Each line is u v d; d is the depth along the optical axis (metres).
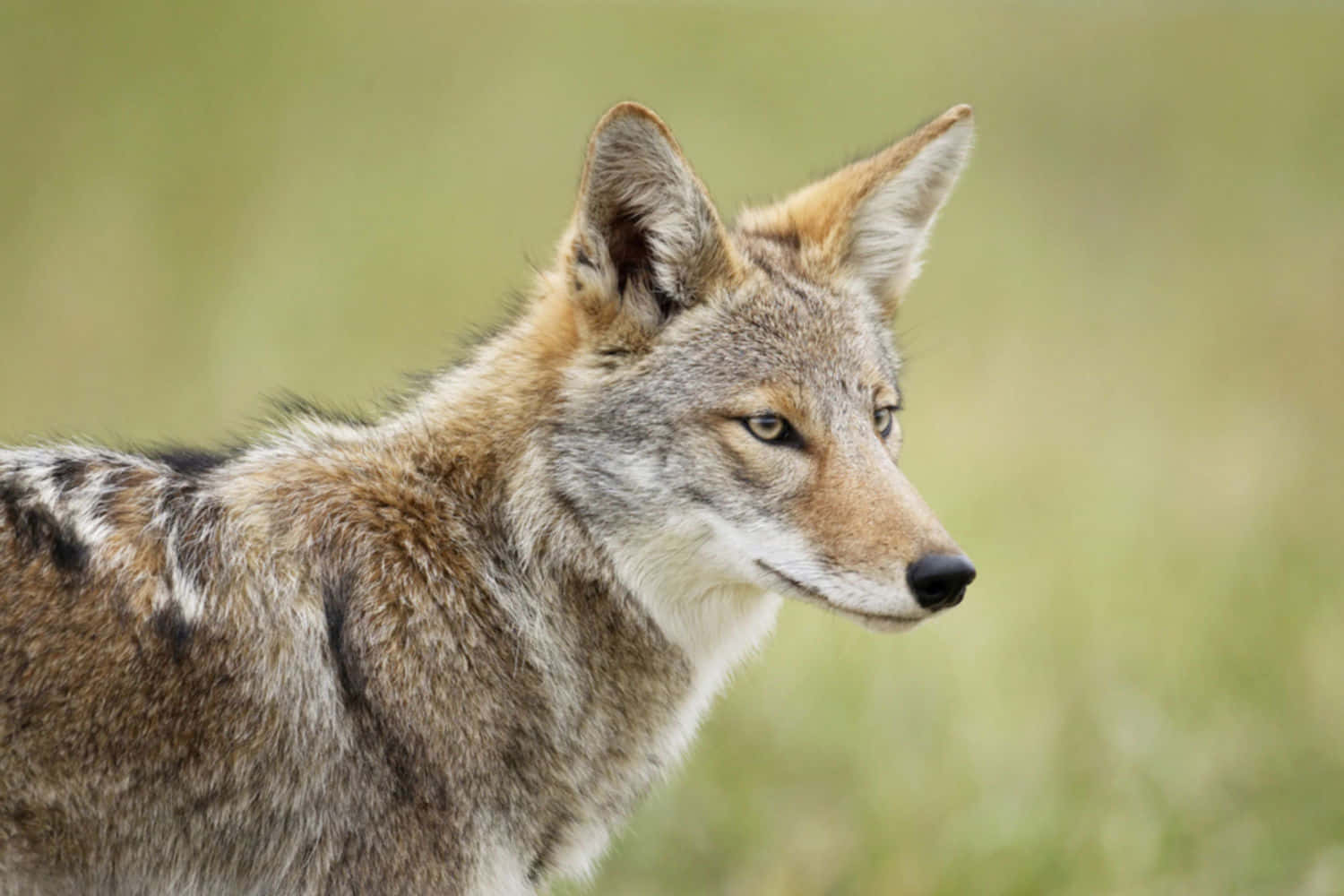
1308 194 28.33
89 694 7.09
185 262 21.89
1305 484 17.30
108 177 24.02
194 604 7.40
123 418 18.91
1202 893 10.59
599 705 8.35
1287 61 34.22
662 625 8.48
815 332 8.77
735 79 31.59
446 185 25.66
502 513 8.24
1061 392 20.62
